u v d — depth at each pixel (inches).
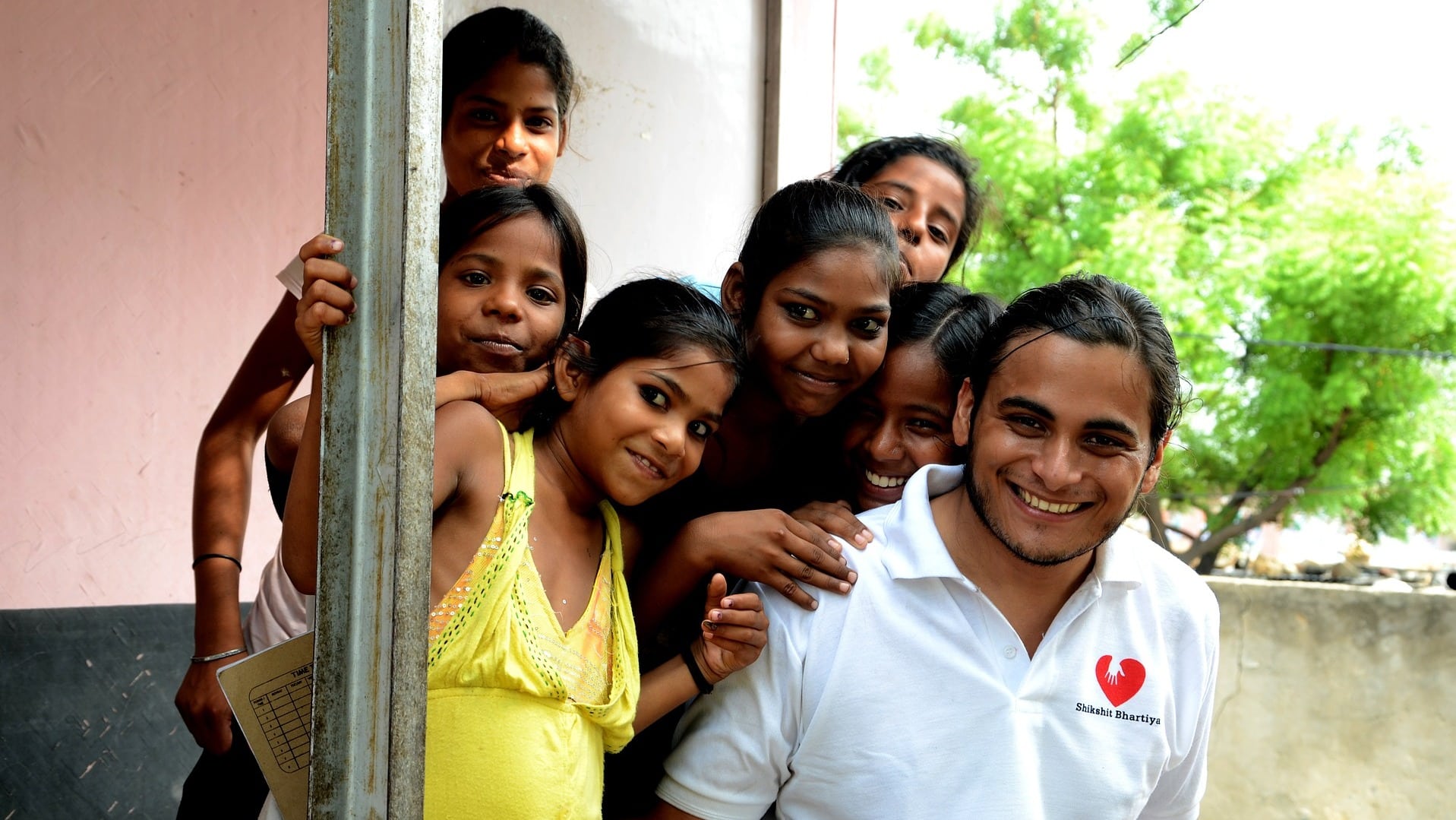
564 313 73.0
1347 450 368.5
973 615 68.4
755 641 65.6
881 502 80.6
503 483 60.7
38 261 116.8
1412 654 170.4
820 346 72.9
